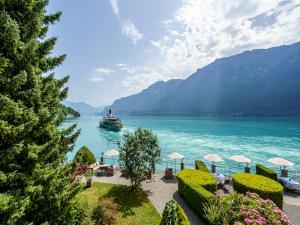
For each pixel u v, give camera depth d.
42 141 7.61
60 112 8.34
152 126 113.56
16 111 5.85
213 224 10.05
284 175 22.45
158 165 34.44
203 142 58.12
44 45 7.27
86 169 19.00
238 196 9.94
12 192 5.78
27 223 6.04
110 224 11.59
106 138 69.06
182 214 9.14
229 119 175.62
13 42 5.98
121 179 21.77
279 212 8.71
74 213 8.48
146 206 15.05
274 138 63.84
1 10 6.35
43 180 6.81
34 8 6.96
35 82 6.80
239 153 44.53
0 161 5.63
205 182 16.34
